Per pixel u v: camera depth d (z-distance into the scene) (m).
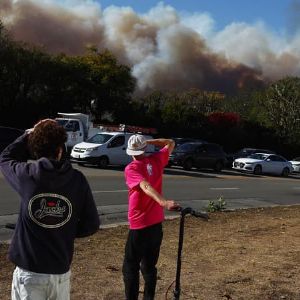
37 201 3.26
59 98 47.09
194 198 16.92
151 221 5.17
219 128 54.03
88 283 6.33
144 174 5.18
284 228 10.88
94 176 20.81
